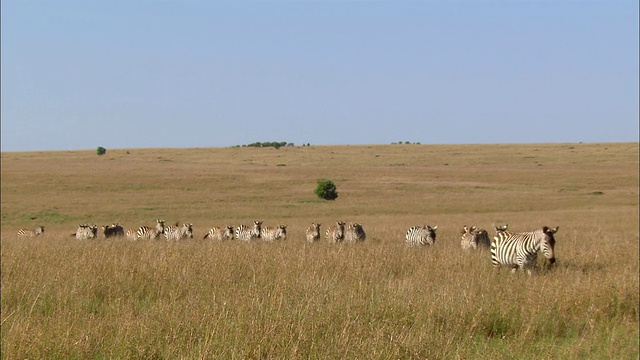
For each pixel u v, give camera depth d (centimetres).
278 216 5609
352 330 870
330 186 7131
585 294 1153
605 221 4106
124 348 811
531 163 12062
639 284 1224
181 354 773
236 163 12656
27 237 2956
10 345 795
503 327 1004
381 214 5781
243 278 1355
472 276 1338
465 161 12700
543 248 1434
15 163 12000
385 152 15175
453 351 849
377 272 1418
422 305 1031
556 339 972
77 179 8506
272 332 830
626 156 12688
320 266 1455
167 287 1241
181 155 14912
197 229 3881
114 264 1418
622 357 870
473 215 5294
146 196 7112
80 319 971
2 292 1153
